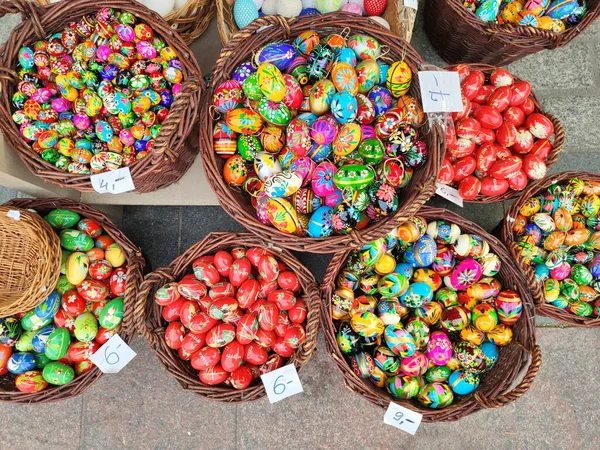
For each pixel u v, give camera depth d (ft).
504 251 4.68
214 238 4.73
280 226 4.00
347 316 4.63
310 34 4.33
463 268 4.61
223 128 4.29
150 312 4.83
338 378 5.76
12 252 4.79
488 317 4.50
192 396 5.73
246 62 4.38
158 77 4.33
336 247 3.96
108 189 4.10
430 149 4.21
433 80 4.22
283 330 4.51
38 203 4.97
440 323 4.68
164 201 5.47
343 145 4.04
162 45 4.39
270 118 4.14
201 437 5.68
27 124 4.22
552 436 5.63
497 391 4.32
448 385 4.55
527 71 6.28
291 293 4.64
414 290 4.53
